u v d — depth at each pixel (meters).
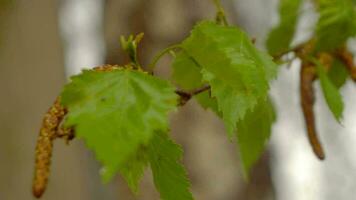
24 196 1.25
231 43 0.40
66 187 1.27
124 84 0.37
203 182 1.13
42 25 1.34
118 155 0.34
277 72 0.41
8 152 1.26
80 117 0.36
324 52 0.56
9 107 1.28
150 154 0.41
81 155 1.29
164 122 0.36
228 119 0.39
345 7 0.55
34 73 1.31
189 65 0.45
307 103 0.52
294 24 0.58
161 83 0.37
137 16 1.13
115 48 1.16
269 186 1.22
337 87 0.57
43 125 0.39
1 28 1.30
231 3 1.24
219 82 0.40
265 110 0.49
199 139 1.12
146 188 1.09
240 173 1.15
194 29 0.41
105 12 1.17
